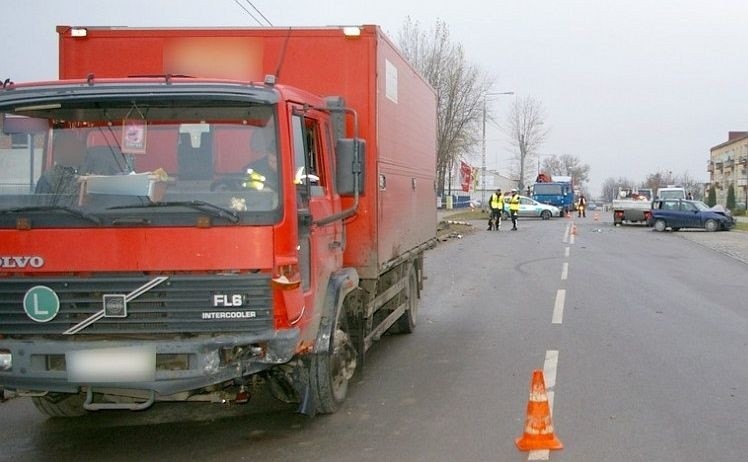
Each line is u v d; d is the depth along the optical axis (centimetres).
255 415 695
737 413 677
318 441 614
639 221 4497
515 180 8838
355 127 675
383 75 777
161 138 548
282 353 531
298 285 550
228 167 545
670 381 791
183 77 581
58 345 525
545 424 586
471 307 1324
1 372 533
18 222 526
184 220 525
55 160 547
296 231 551
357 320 763
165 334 530
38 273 530
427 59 3384
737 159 9719
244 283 527
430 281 1712
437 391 763
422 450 587
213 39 747
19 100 544
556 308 1291
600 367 853
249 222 528
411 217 988
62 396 658
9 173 543
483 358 914
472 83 3591
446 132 3466
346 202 722
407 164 948
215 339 525
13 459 584
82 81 560
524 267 2008
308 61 743
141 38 750
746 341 1000
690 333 1057
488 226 4138
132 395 552
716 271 1914
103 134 548
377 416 680
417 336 1064
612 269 1945
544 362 883
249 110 548
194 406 729
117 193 531
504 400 727
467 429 638
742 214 7344
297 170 583
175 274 528
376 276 739
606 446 589
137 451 598
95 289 527
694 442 599
